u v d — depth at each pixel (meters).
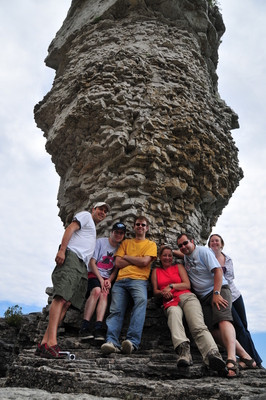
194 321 4.38
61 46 9.24
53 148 7.96
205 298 4.82
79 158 7.35
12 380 3.89
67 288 4.39
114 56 7.38
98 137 6.84
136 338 4.59
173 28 8.63
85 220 4.95
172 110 6.95
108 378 3.51
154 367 3.98
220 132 7.54
